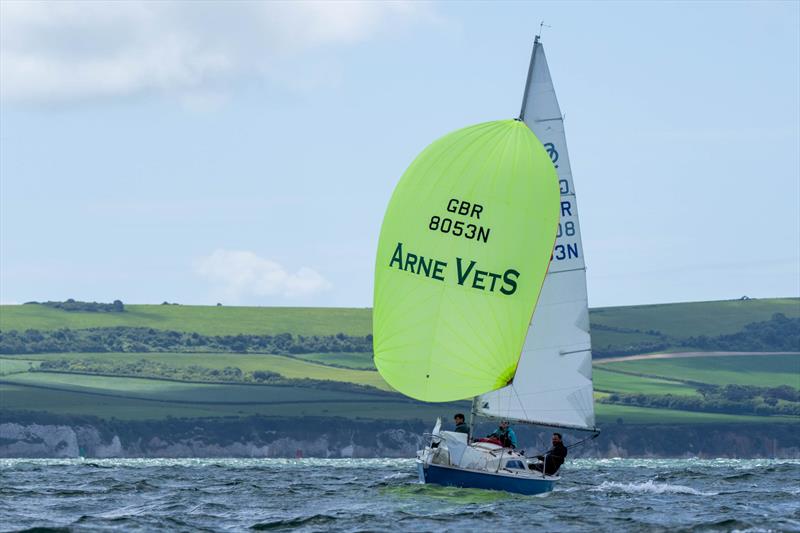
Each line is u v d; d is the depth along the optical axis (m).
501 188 111.00
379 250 114.25
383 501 114.62
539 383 118.00
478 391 110.19
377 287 114.25
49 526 92.75
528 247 111.19
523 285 110.88
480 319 110.19
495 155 111.69
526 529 90.19
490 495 110.81
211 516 103.12
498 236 110.62
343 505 112.31
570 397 118.75
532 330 118.69
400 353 111.50
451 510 102.06
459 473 110.69
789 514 104.62
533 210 111.62
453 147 112.19
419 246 111.69
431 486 113.75
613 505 111.94
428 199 111.94
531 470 114.56
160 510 109.88
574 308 120.00
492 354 110.31
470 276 110.31
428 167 112.44
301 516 101.94
